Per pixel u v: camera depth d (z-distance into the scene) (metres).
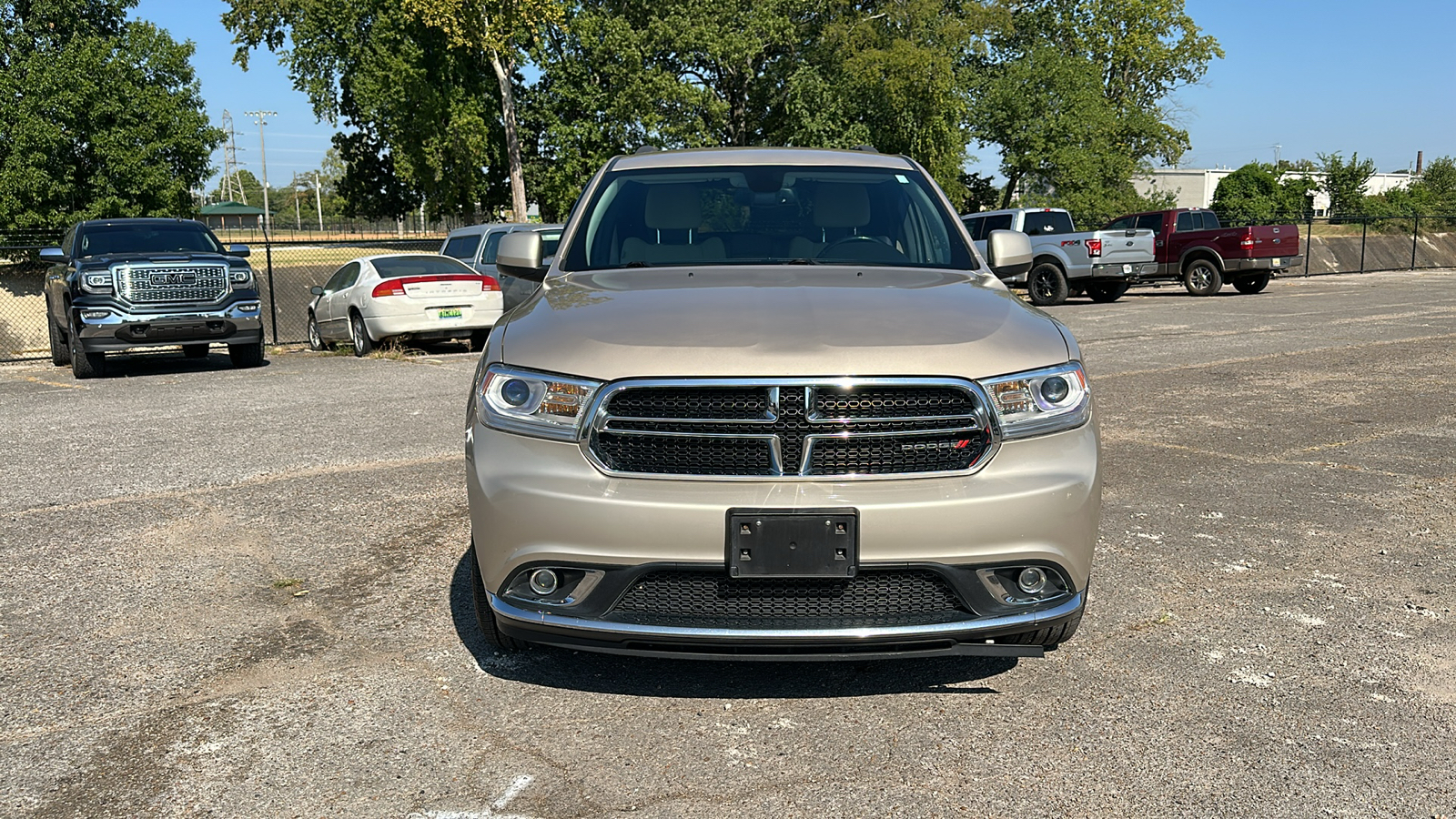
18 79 36.41
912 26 41.38
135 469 6.33
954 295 3.35
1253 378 9.66
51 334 14.04
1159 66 52.41
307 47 43.75
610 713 3.02
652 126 42.59
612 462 2.81
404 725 2.94
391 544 4.71
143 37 38.22
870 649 2.82
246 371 12.16
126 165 36.97
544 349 2.96
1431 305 18.00
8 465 6.51
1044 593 2.91
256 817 2.47
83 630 3.70
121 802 2.54
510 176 48.41
